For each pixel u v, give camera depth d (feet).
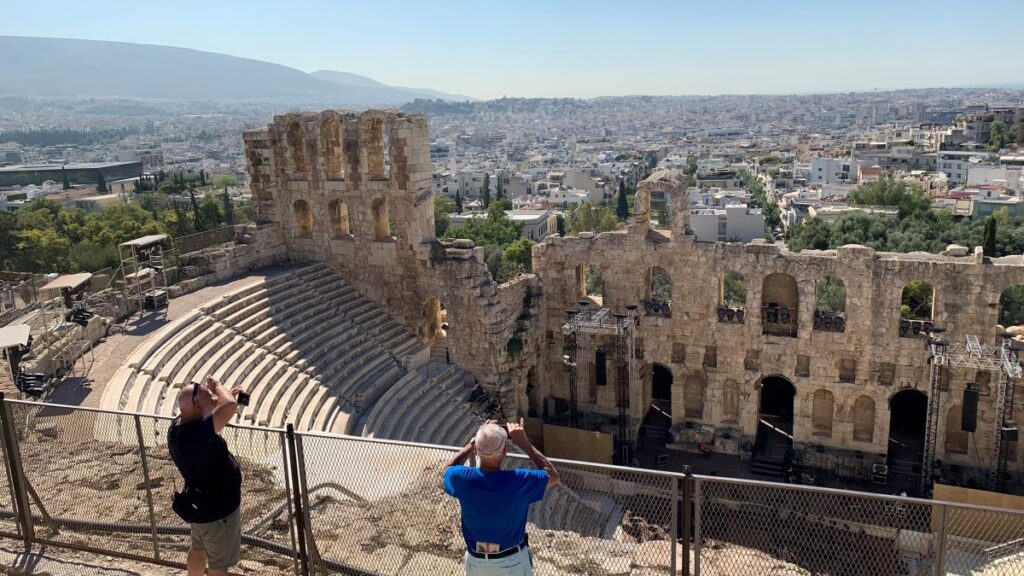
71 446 71.05
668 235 181.47
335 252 187.11
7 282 188.14
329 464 63.87
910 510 74.84
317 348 157.17
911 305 243.81
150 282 160.76
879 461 168.96
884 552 73.61
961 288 154.71
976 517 62.85
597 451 179.32
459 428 156.04
